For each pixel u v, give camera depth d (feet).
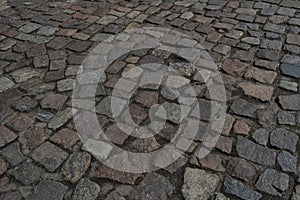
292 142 7.46
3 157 7.30
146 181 6.79
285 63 9.82
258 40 10.94
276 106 8.38
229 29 11.64
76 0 14.28
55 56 10.59
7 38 11.66
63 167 7.08
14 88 9.23
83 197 6.54
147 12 13.03
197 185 6.70
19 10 13.61
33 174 6.96
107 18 12.71
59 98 8.82
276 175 6.82
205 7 13.21
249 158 7.17
